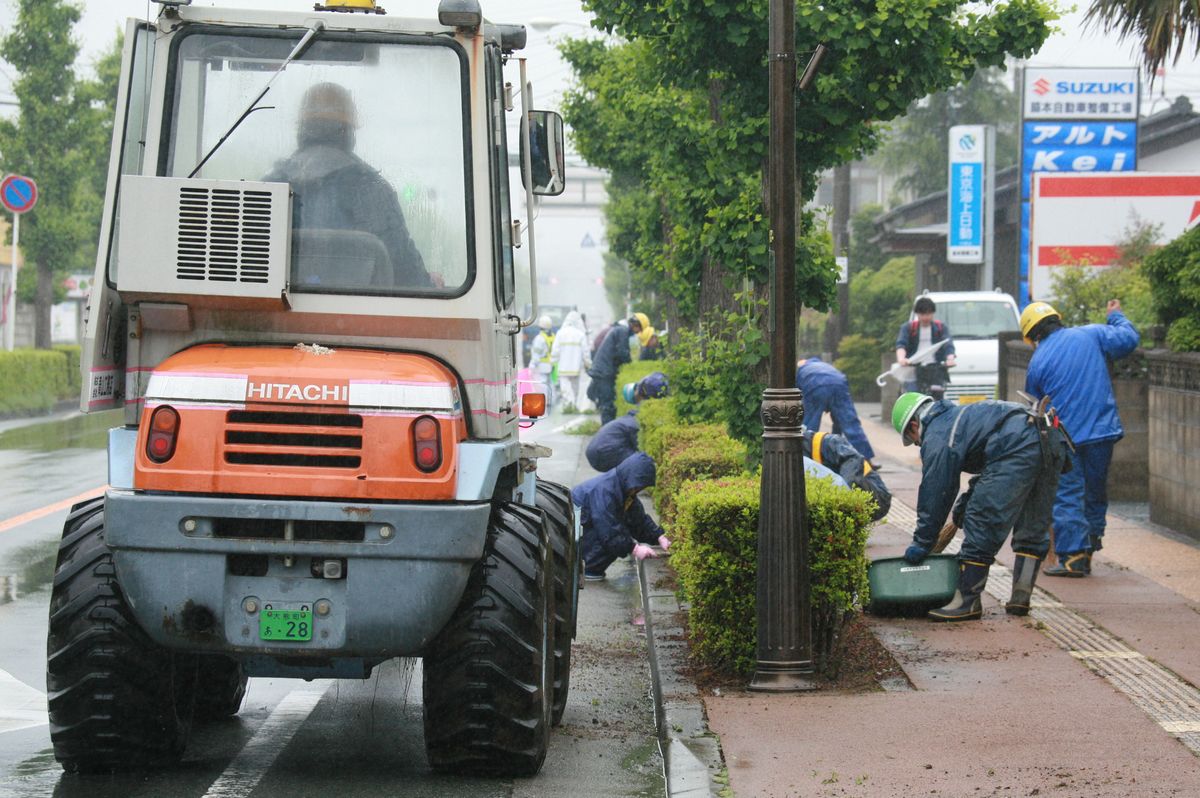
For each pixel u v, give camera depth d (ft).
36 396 157.79
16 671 40.11
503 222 34.06
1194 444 60.23
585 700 39.68
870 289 194.90
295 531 29.48
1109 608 46.32
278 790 30.14
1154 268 63.98
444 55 32.14
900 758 30.73
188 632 29.43
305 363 30.07
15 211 167.22
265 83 32.14
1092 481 53.62
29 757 32.40
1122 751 30.86
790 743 32.04
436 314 31.24
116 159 31.60
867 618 45.57
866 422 130.21
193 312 31.14
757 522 38.86
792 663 37.35
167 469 29.30
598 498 58.34
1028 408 45.73
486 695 30.40
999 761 30.35
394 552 29.27
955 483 44.70
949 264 176.55
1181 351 61.93
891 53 48.39
